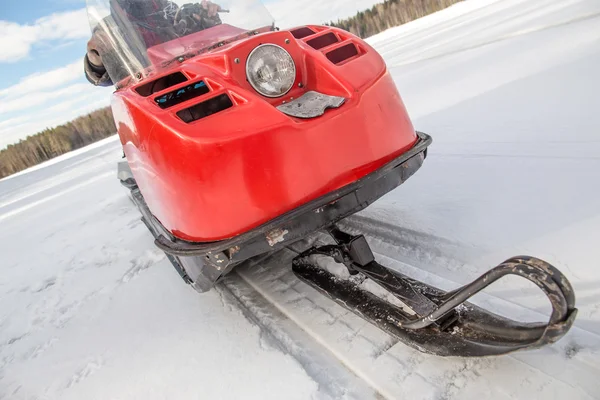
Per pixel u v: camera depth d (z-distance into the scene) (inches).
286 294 94.6
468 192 111.6
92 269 157.2
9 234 281.9
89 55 124.3
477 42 334.0
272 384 70.2
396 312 69.5
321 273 88.5
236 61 75.2
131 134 79.1
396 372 64.7
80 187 390.9
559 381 55.0
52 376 94.7
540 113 146.4
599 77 158.2
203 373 78.9
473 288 53.4
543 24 301.4
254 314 91.9
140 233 183.2
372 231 108.2
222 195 67.9
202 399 72.4
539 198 97.6
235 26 106.8
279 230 70.5
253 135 67.1
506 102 170.4
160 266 138.2
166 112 71.0
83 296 134.2
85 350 101.2
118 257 161.3
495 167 120.0
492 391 56.7
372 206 121.7
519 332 53.0
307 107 74.3
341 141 72.5
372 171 76.3
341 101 73.7
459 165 129.5
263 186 68.4
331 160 71.8
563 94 155.6
